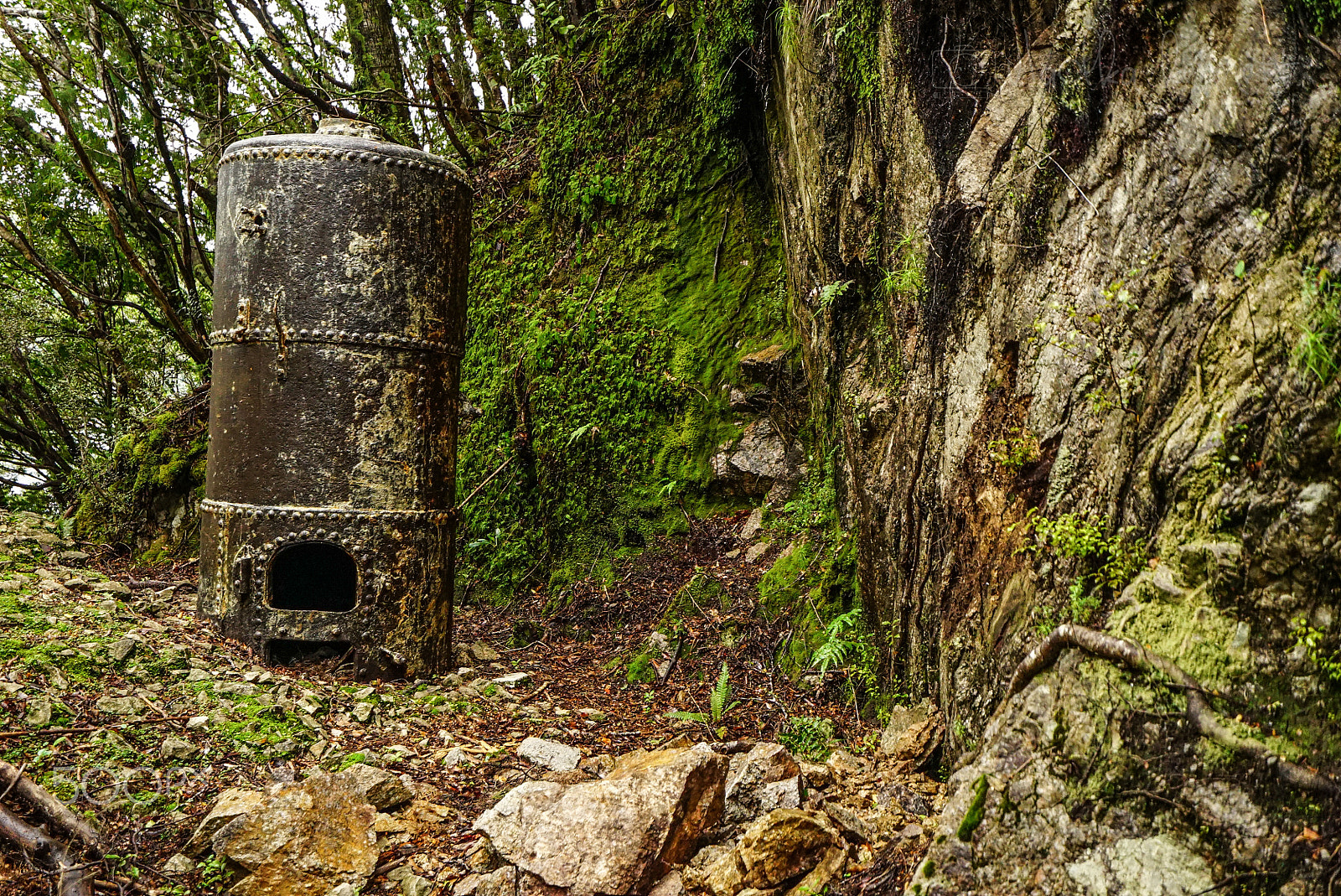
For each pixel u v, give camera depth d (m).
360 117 8.13
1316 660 1.96
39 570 4.68
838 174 4.34
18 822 2.65
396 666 4.34
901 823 3.01
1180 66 2.34
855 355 4.46
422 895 2.69
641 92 6.88
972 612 3.22
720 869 2.68
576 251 6.95
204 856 2.75
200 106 8.95
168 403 7.16
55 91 7.69
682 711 4.45
